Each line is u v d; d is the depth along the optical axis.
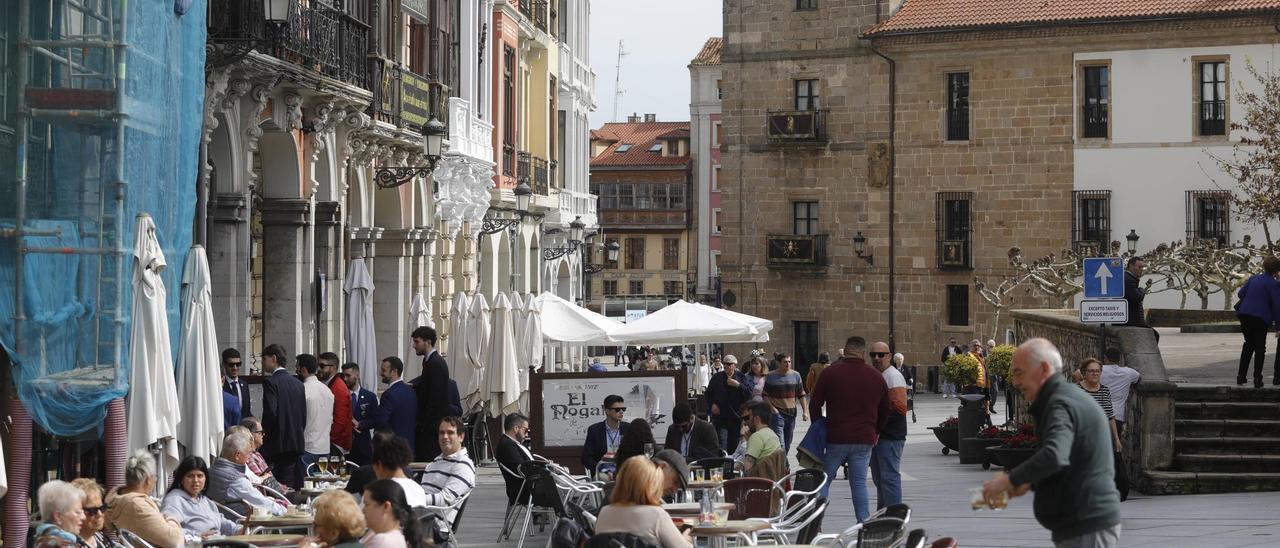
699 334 32.03
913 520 20.47
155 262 16.06
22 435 15.51
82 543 12.37
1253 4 57.97
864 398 18.69
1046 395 9.57
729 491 16.88
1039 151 61.56
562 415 24.14
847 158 64.62
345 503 10.98
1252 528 18.50
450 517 16.77
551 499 18.27
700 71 107.31
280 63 25.33
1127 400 24.48
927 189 63.38
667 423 24.09
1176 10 58.88
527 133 52.50
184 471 15.00
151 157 17.16
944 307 63.28
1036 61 61.47
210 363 17.89
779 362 29.38
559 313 33.06
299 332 28.42
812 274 65.38
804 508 14.93
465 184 39.97
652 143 117.88
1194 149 59.19
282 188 28.30
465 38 41.88
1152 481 23.09
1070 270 56.47
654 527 12.26
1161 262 50.53
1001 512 21.36
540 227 54.38
